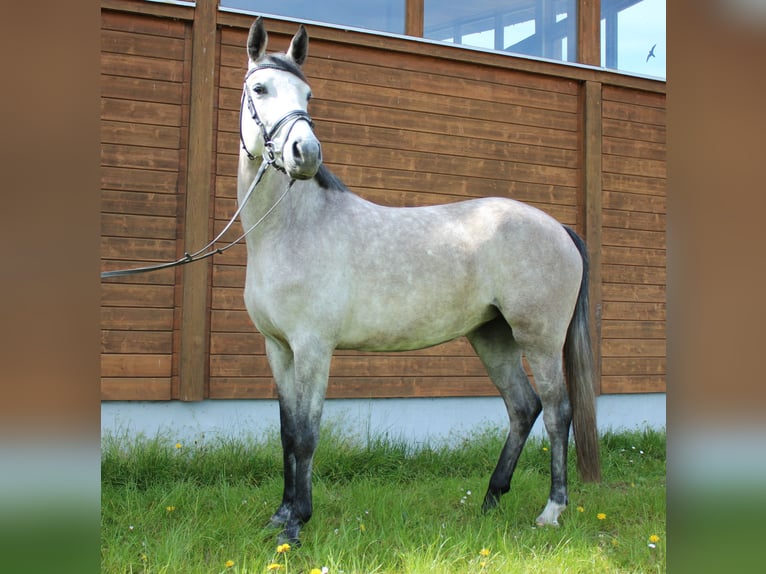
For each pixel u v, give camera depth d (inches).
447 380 195.8
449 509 133.3
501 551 107.5
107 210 168.4
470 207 131.1
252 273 117.7
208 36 174.4
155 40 172.7
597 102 215.8
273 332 118.0
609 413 216.7
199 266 171.9
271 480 147.8
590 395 130.0
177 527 113.3
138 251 170.4
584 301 133.3
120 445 159.6
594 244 213.8
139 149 171.2
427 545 107.5
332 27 183.5
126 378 167.6
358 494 136.9
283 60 112.3
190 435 172.1
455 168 200.7
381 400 189.0
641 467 178.5
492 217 128.3
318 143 102.6
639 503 137.4
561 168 214.1
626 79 219.0
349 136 189.2
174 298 172.6
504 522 124.3
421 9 196.7
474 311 127.6
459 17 205.5
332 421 182.2
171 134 173.9
